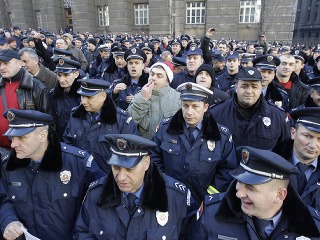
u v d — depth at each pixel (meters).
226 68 5.61
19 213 2.06
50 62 5.13
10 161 2.03
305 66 8.40
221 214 1.59
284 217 1.48
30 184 2.07
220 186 2.37
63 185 2.08
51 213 2.05
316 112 1.79
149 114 3.15
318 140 1.80
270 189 1.36
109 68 5.57
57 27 25.62
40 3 25.61
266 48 10.26
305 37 30.64
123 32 22.59
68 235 2.12
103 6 23.47
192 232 1.82
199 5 20.59
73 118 2.94
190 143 2.44
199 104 2.30
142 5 22.44
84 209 1.89
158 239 1.74
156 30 21.50
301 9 32.31
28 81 3.12
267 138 2.72
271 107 2.86
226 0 19.36
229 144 2.46
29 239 1.84
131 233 1.74
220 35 20.06
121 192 1.77
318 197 1.85
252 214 1.44
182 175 2.39
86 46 10.53
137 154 1.65
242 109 2.82
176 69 5.36
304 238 1.45
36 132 1.91
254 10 19.47
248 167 1.41
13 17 26.88
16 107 3.07
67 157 2.17
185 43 10.62
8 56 2.97
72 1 23.64
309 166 1.93
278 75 4.20
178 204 1.87
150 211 1.77
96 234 1.78
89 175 2.20
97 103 2.76
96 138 2.80
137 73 4.09
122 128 2.87
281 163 1.35
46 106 3.27
